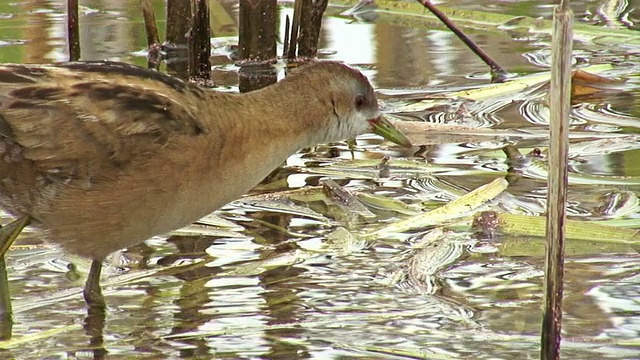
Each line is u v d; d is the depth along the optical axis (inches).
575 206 382.3
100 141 306.3
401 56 556.7
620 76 523.5
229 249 357.1
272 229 372.8
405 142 356.5
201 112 314.3
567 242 356.8
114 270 342.3
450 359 280.5
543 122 466.3
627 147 434.0
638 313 304.3
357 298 320.2
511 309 312.0
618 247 353.4
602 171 412.2
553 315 266.4
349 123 348.2
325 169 423.2
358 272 338.6
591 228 358.3
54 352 289.0
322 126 341.7
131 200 311.4
